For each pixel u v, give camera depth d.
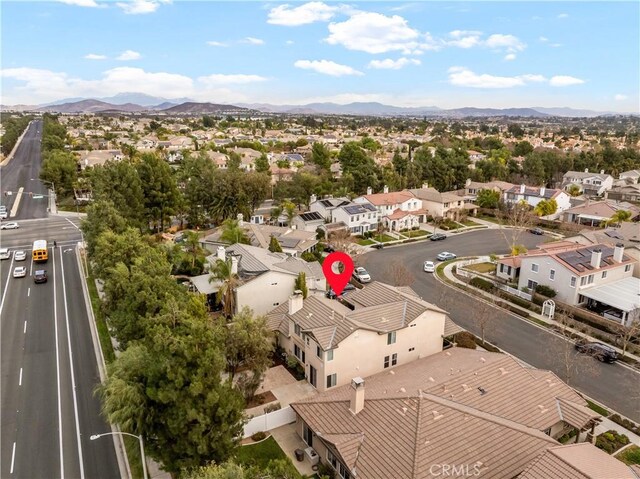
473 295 60.31
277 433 33.22
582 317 51.53
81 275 63.72
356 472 25.89
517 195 112.00
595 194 126.81
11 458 30.36
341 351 36.53
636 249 62.88
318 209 94.00
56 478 28.77
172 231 90.31
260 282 49.25
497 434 27.33
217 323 39.47
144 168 83.94
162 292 40.44
